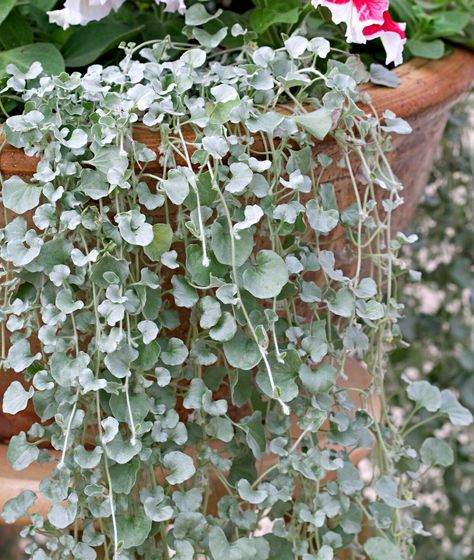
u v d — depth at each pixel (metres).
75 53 0.93
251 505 0.85
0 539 1.32
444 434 1.30
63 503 0.84
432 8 1.05
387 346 0.88
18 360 0.78
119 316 0.75
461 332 1.25
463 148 1.19
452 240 1.23
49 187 0.76
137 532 0.78
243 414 0.90
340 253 0.88
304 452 0.84
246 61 0.84
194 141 0.78
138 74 0.78
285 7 0.87
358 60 0.85
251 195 0.79
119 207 0.78
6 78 0.83
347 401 0.84
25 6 1.01
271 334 0.81
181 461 0.78
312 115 0.78
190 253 0.77
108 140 0.75
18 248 0.76
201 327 0.81
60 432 0.79
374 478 0.91
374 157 0.83
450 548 1.29
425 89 0.88
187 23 0.84
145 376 0.81
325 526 0.86
